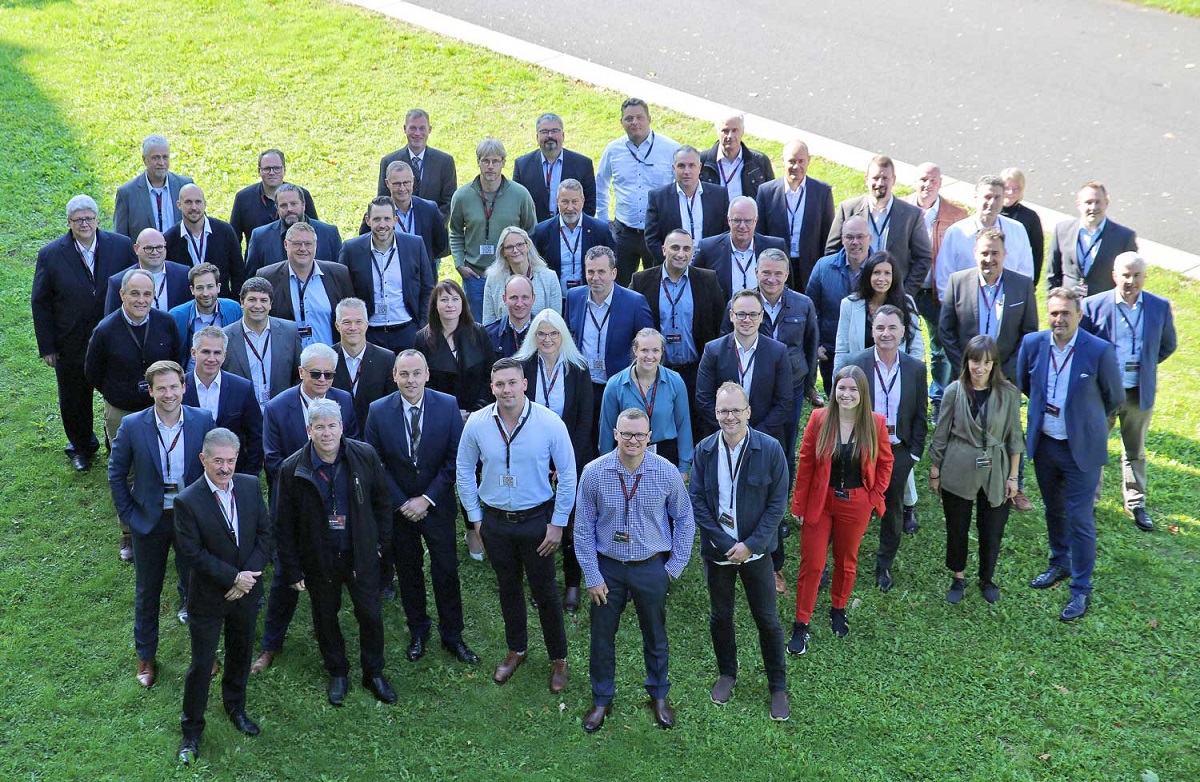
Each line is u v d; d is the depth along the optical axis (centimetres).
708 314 985
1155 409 1121
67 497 1011
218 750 775
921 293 1110
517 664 855
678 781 766
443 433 826
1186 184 1462
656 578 779
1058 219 1398
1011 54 1817
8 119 1609
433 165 1216
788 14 1978
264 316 910
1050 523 943
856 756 788
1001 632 894
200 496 730
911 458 905
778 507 785
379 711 814
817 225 1109
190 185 1039
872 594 934
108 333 906
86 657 851
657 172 1195
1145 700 828
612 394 887
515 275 983
